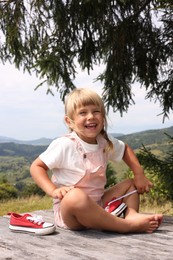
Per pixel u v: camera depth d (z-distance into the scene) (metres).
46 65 4.56
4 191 15.23
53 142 2.20
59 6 4.79
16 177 93.94
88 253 1.68
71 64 4.99
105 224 2.02
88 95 2.15
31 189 13.91
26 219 2.08
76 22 4.96
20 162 159.88
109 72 5.37
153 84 5.66
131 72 5.49
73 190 1.99
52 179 2.25
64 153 2.14
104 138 2.27
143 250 1.73
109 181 8.35
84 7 4.76
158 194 7.11
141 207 7.32
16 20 4.68
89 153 2.18
